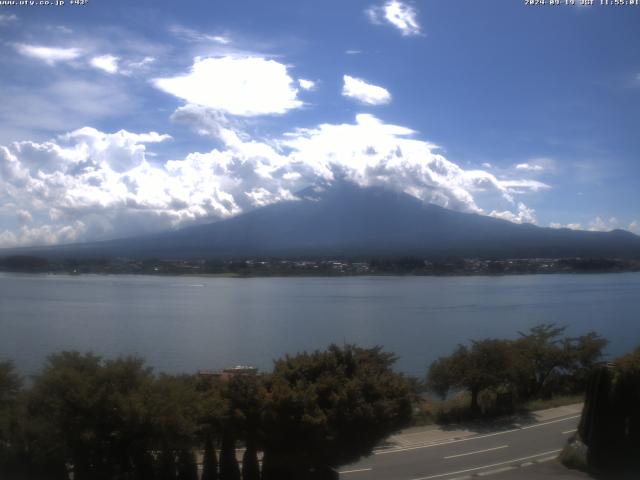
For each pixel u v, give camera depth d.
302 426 20.81
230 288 198.25
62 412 19.77
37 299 147.12
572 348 41.47
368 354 26.08
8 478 19.62
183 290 186.38
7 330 90.19
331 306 134.88
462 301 144.75
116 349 73.75
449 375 34.78
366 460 26.91
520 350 40.22
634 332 86.94
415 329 95.50
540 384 40.94
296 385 22.11
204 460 21.11
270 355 70.62
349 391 22.11
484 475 24.75
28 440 19.61
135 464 20.31
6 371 22.44
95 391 20.02
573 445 26.73
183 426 19.80
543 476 24.64
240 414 20.86
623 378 25.38
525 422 33.16
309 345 79.00
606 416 25.33
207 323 103.00
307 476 21.98
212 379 25.86
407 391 24.55
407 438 30.27
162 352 72.12
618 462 24.89
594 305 131.88
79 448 19.94
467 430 31.73
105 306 131.75
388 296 162.88
